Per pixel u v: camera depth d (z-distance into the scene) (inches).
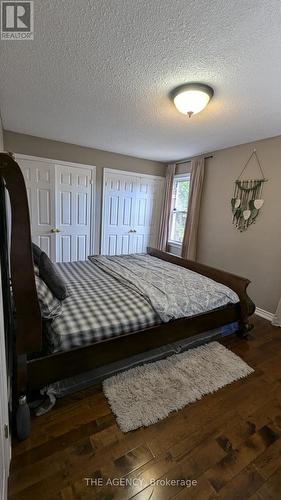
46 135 132.6
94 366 60.9
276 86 70.0
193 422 57.4
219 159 142.6
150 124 105.4
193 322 79.0
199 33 50.4
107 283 89.0
